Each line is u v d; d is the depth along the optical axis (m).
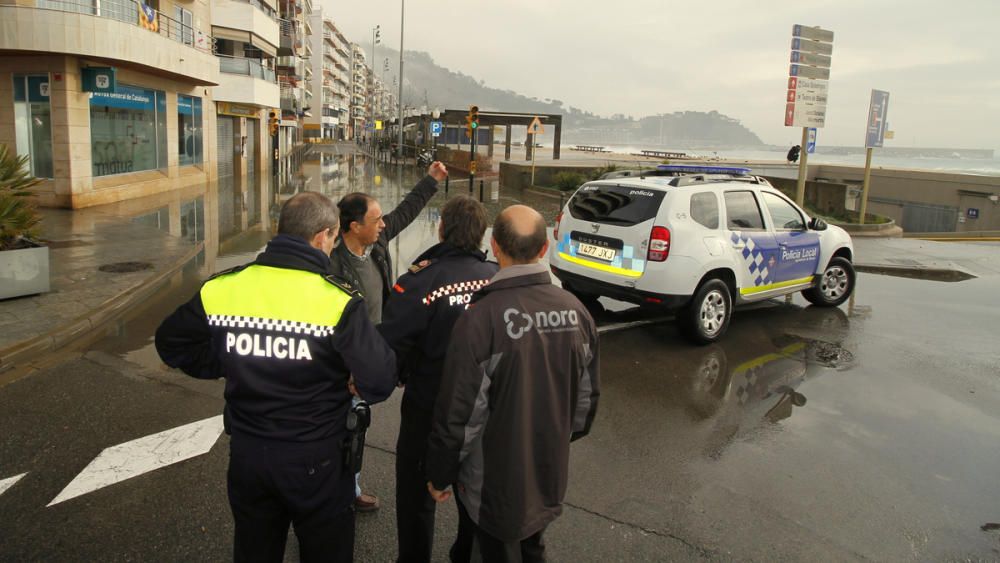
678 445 4.54
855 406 5.32
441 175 4.04
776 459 4.37
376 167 44.25
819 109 14.88
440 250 2.82
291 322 2.22
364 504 3.59
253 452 2.24
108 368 5.73
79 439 4.37
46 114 16.11
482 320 2.26
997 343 7.15
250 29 31.33
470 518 2.41
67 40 15.20
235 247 12.27
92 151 17.95
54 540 3.25
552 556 3.23
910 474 4.20
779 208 7.64
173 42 19.61
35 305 7.38
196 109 26.20
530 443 2.30
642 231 6.57
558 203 24.42
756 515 3.67
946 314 8.42
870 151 17.59
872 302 9.06
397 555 3.23
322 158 56.06
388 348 2.37
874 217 20.97
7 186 7.82
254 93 29.50
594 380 2.46
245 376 2.23
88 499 3.63
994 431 4.89
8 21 14.85
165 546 3.23
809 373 6.08
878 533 3.52
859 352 6.74
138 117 20.55
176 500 3.65
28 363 5.82
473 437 2.29
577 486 3.93
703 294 6.66
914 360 6.51
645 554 3.28
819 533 3.51
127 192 19.23
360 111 181.38
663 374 5.97
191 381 5.48
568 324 2.36
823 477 4.13
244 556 2.38
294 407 2.24
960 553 3.36
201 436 4.46
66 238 11.97
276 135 34.50
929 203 36.12
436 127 44.84
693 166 7.77
